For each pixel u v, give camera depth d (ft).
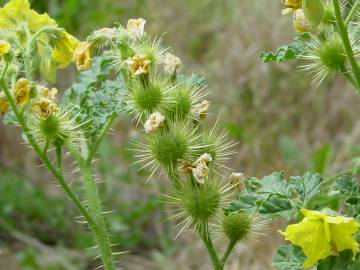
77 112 0.86
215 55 2.15
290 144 1.73
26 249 1.78
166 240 1.78
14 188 1.99
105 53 0.86
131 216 1.71
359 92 0.72
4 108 0.79
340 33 0.71
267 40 2.04
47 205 1.94
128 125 2.04
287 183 0.76
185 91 0.79
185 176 0.77
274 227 1.48
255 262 1.48
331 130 1.88
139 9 2.34
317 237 0.67
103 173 1.90
